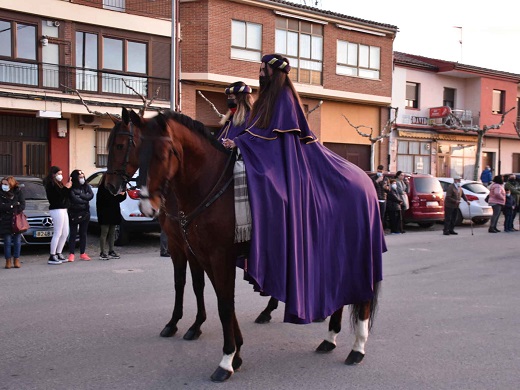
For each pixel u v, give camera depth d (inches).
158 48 795.4
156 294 298.4
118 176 168.9
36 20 700.7
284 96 179.0
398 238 592.1
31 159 737.6
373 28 1028.5
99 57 751.1
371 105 1080.2
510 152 1343.5
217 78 830.5
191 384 168.9
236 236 165.3
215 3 826.2
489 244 543.2
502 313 265.4
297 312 165.8
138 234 576.1
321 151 186.7
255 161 170.2
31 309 261.4
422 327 238.8
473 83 1252.5
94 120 751.7
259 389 165.5
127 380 171.2
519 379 176.4
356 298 185.3
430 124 1164.5
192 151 168.4
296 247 167.6
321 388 166.9
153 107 770.8
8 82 684.1
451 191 628.1
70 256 415.2
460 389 167.3
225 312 170.9
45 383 167.6
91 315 251.0
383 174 673.6
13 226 379.9
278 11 900.0
